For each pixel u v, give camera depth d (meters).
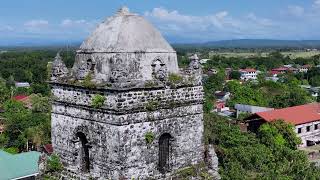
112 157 24.30
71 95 26.39
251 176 55.72
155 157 25.56
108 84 24.02
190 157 27.45
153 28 26.47
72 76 26.53
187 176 26.97
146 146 25.08
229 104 149.25
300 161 64.75
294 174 59.97
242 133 75.19
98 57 25.41
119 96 23.77
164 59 26.12
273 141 82.50
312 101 153.38
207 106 124.75
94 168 25.39
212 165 28.47
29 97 147.38
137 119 24.58
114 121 23.98
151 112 25.19
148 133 25.11
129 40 25.02
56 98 27.39
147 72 25.28
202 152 28.08
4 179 57.47
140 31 25.69
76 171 26.59
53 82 27.25
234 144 70.31
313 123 112.00
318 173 60.22
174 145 26.56
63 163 27.44
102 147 24.83
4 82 198.00
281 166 61.88
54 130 27.78
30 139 94.06
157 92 25.45
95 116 25.03
